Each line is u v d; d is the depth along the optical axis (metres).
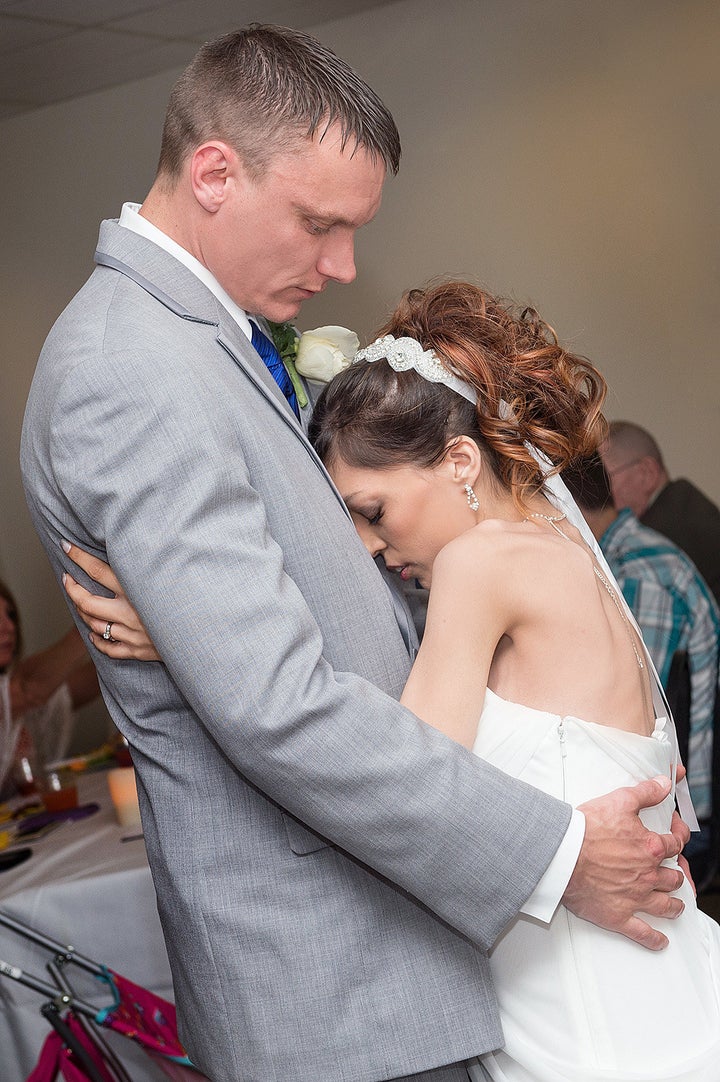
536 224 4.69
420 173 4.84
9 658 4.18
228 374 1.36
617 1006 1.38
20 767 3.42
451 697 1.37
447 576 1.40
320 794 1.22
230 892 1.36
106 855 2.53
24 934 2.25
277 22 4.70
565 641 1.42
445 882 1.24
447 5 4.68
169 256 1.42
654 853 1.34
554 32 4.54
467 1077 1.47
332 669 1.32
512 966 1.41
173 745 1.40
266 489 1.34
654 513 4.47
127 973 2.35
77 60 4.79
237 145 1.37
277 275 1.45
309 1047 1.32
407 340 1.54
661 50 4.38
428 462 1.49
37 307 5.59
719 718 3.95
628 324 4.59
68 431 1.26
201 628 1.20
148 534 1.22
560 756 1.39
